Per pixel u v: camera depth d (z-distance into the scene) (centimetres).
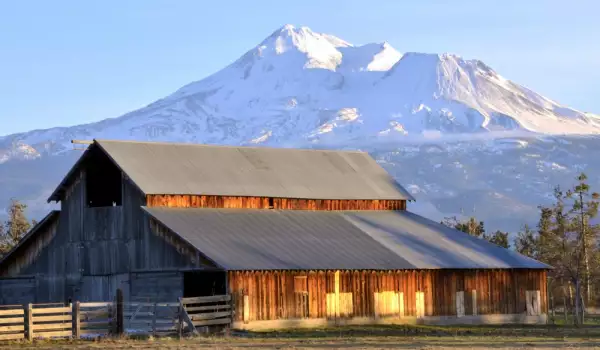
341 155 14800
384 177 14725
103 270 12281
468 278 13175
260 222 12519
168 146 13112
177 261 11581
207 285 11406
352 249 12444
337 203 13775
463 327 11994
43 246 12912
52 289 12756
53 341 8750
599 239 15088
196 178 12700
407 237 13388
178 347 8150
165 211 12044
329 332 10662
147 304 9812
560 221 14862
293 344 8594
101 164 12700
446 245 13450
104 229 12325
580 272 14600
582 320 14012
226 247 11475
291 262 11519
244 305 11238
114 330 9362
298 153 14375
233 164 13425
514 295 13550
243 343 8675
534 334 10638
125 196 12219
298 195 13375
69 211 12681
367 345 8581
